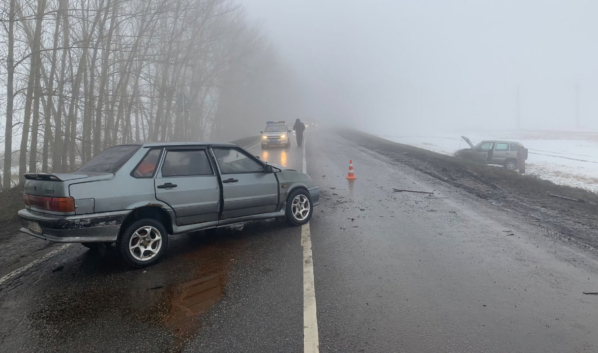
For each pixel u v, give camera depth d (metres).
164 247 5.09
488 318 3.54
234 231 6.52
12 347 3.16
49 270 4.88
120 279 4.54
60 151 18.08
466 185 11.06
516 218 7.31
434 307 3.75
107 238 4.64
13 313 3.74
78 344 3.18
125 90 22.75
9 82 14.55
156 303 3.90
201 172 5.58
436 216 7.49
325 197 9.44
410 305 3.80
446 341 3.17
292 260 5.07
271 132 24.25
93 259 5.27
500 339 3.19
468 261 5.01
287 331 3.33
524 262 4.96
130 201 4.80
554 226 6.73
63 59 17.67
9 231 6.72
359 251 5.42
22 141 15.15
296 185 6.83
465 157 19.36
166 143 5.40
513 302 3.85
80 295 4.12
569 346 3.09
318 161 17.22
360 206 8.42
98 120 19.36
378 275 4.56
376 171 14.07
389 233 6.33
